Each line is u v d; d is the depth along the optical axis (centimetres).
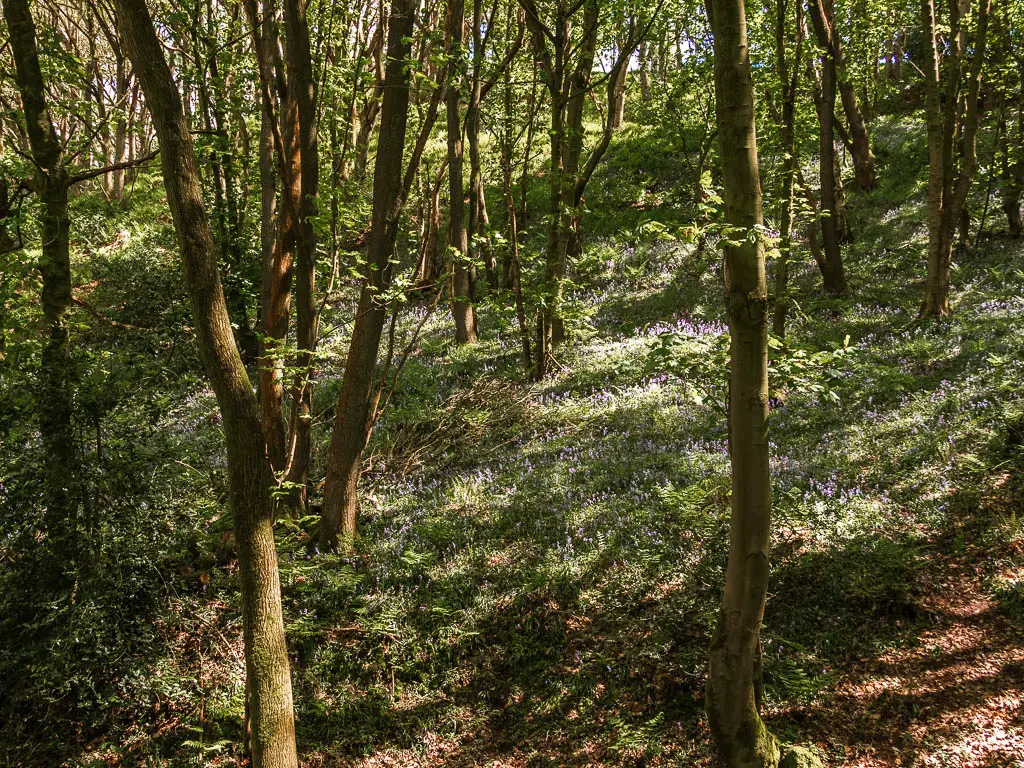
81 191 2812
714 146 2084
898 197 2027
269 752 420
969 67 1592
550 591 705
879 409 952
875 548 667
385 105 757
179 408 1267
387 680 656
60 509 625
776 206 1268
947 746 487
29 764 594
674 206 2212
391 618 698
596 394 1213
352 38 1535
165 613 674
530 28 1226
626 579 699
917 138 2323
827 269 1516
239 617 710
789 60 1553
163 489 713
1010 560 634
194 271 378
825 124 1451
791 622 623
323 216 767
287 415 1160
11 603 618
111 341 1217
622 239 2086
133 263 1800
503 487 927
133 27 348
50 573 626
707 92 1856
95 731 618
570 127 1272
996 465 739
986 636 571
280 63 739
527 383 1320
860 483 780
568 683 617
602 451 990
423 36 869
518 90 1550
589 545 756
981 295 1305
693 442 967
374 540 844
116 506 658
